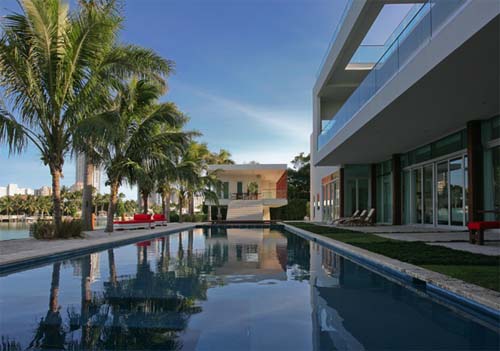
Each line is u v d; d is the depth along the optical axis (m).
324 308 4.16
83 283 5.51
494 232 10.96
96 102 11.99
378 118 11.05
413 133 13.23
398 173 17.80
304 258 8.22
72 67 11.30
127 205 65.31
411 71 8.30
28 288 5.17
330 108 22.55
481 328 3.48
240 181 35.56
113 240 11.27
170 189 26.34
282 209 35.62
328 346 3.06
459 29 6.41
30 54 10.61
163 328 3.49
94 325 3.58
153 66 13.03
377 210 20.92
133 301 4.44
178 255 8.87
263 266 7.11
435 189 14.73
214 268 6.91
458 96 9.05
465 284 4.41
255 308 4.15
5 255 7.57
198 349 3.00
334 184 24.56
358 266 7.03
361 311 4.04
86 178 15.90
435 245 8.32
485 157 11.09
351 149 16.36
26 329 3.46
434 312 3.99
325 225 19.58
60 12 11.08
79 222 12.28
